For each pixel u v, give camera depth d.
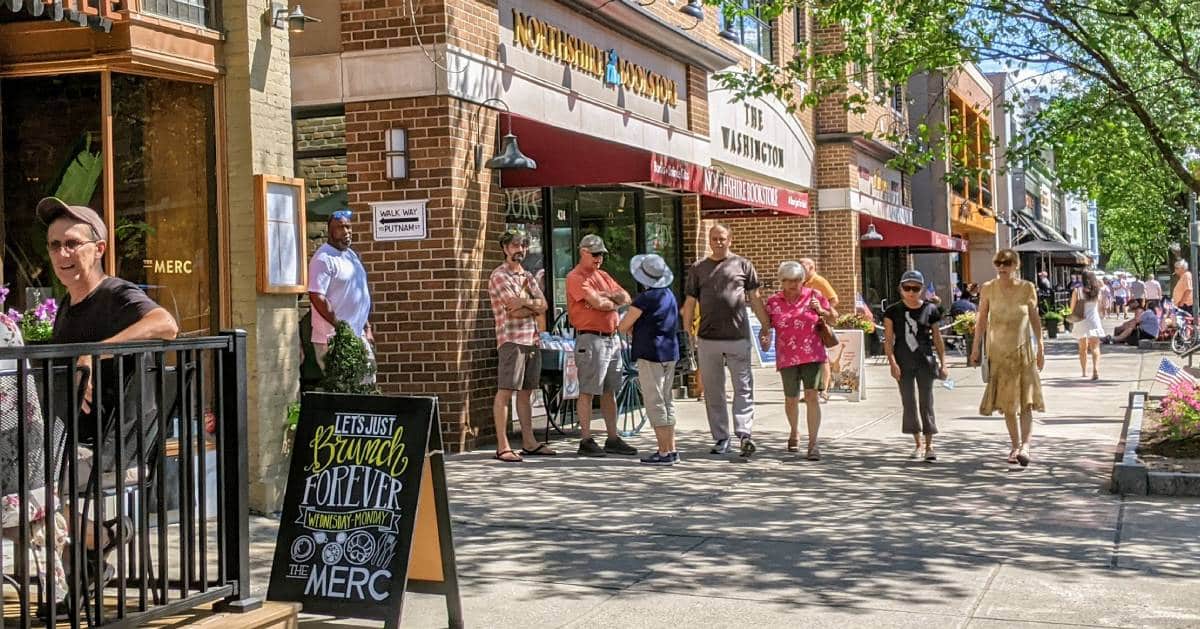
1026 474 10.22
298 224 8.70
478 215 12.00
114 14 7.73
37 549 4.55
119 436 4.32
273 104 8.59
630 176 12.23
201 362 4.70
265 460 8.38
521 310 11.05
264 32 8.52
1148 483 9.21
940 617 5.88
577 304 11.48
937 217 34.47
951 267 35.94
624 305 11.61
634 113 15.95
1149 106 13.74
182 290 8.36
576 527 8.10
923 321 11.03
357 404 5.62
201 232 8.38
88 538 5.08
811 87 25.38
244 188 8.34
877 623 5.79
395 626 5.32
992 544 7.52
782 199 17.38
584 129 14.49
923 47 12.59
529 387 11.40
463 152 11.75
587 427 11.48
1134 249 67.75
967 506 8.79
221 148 8.36
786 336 11.27
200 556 4.72
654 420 10.87
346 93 11.74
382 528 5.44
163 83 8.30
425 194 11.56
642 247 16.17
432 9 11.49
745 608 6.09
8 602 5.11
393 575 5.37
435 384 11.60
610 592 6.44
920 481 9.92
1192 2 12.28
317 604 5.45
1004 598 6.22
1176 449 10.57
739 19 21.22
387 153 11.56
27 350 3.92
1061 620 5.80
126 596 4.95
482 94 12.08
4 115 8.29
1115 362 23.50
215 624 4.57
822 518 8.38
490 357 12.20
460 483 9.81
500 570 6.94
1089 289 19.62
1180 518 8.27
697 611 6.05
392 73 11.59
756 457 11.33
